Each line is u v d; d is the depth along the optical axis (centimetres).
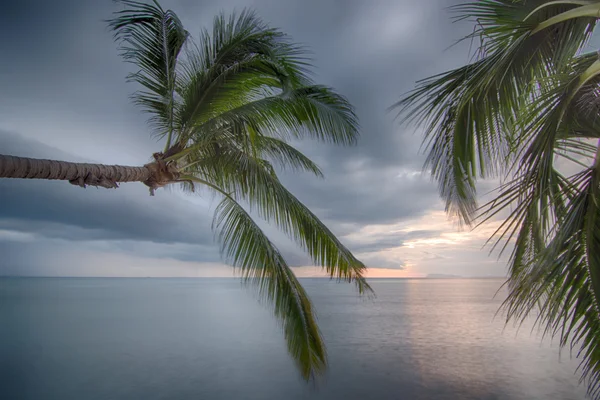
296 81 623
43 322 2858
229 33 581
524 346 2025
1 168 390
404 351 1908
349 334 2430
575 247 289
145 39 559
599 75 311
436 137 414
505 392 1273
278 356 1773
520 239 362
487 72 330
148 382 1352
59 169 446
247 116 518
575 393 1245
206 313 3722
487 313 3688
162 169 562
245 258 564
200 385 1326
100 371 1477
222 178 640
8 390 1232
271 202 573
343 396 1245
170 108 593
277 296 551
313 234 575
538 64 346
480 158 392
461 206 459
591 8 259
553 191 361
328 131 612
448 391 1298
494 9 318
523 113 338
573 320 282
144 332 2423
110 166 508
